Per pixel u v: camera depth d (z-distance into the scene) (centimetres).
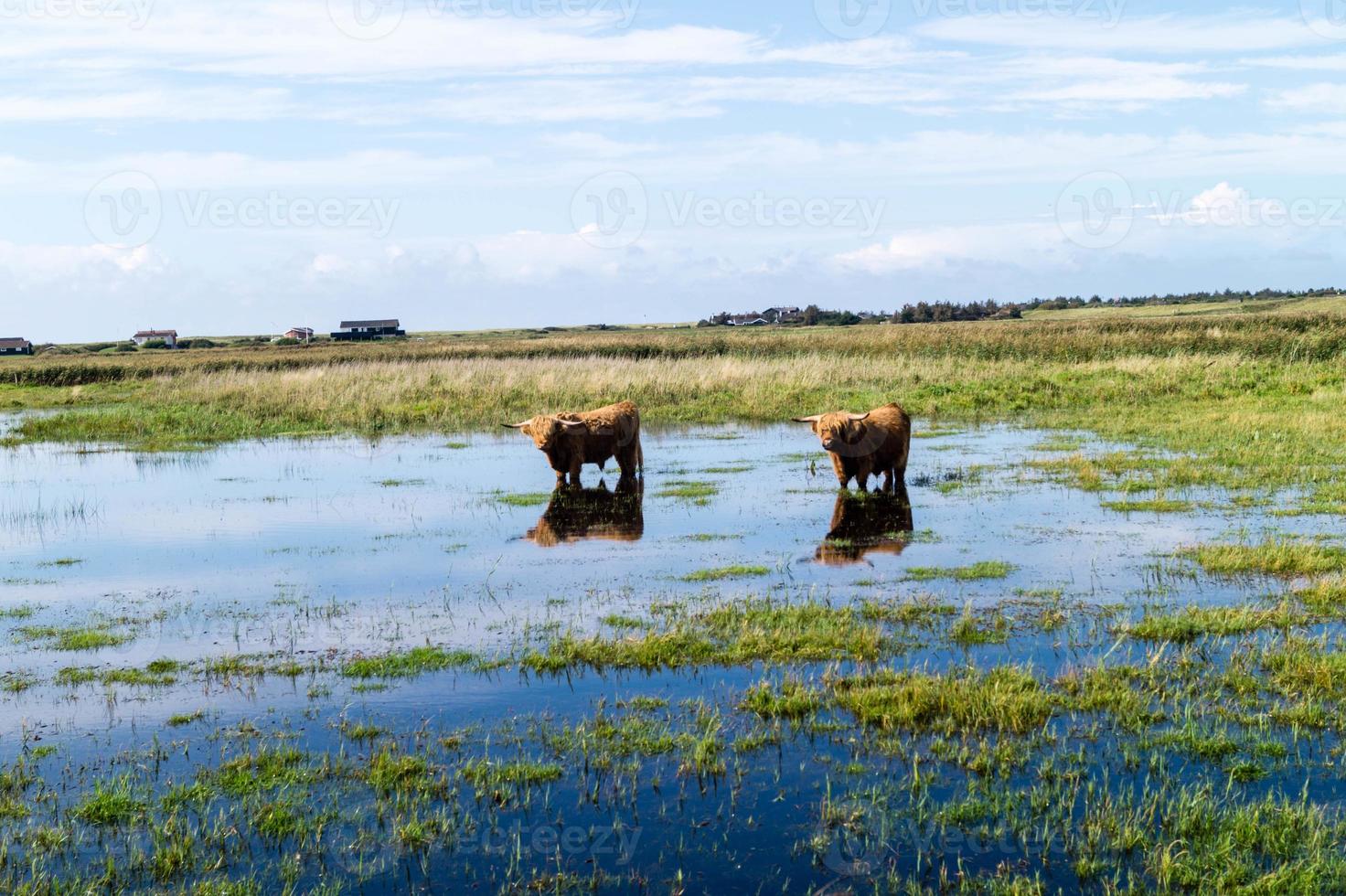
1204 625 917
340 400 3038
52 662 919
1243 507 1403
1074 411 2573
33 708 814
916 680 791
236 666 896
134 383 4303
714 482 1756
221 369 4762
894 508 1484
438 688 837
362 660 898
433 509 1587
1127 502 1465
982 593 1045
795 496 1603
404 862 593
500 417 2783
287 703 813
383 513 1566
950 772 676
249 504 1669
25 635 998
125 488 1850
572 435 1714
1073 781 655
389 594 1110
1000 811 623
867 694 775
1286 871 546
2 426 3009
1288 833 579
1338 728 715
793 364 3525
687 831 616
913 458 1952
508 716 779
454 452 2264
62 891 566
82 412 3002
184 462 2189
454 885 570
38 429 2748
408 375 3553
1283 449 1805
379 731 754
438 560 1257
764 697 782
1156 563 1138
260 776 689
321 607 1066
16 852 607
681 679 845
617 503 1595
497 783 673
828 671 828
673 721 759
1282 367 3064
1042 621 946
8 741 751
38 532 1480
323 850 605
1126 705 752
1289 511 1362
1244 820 594
